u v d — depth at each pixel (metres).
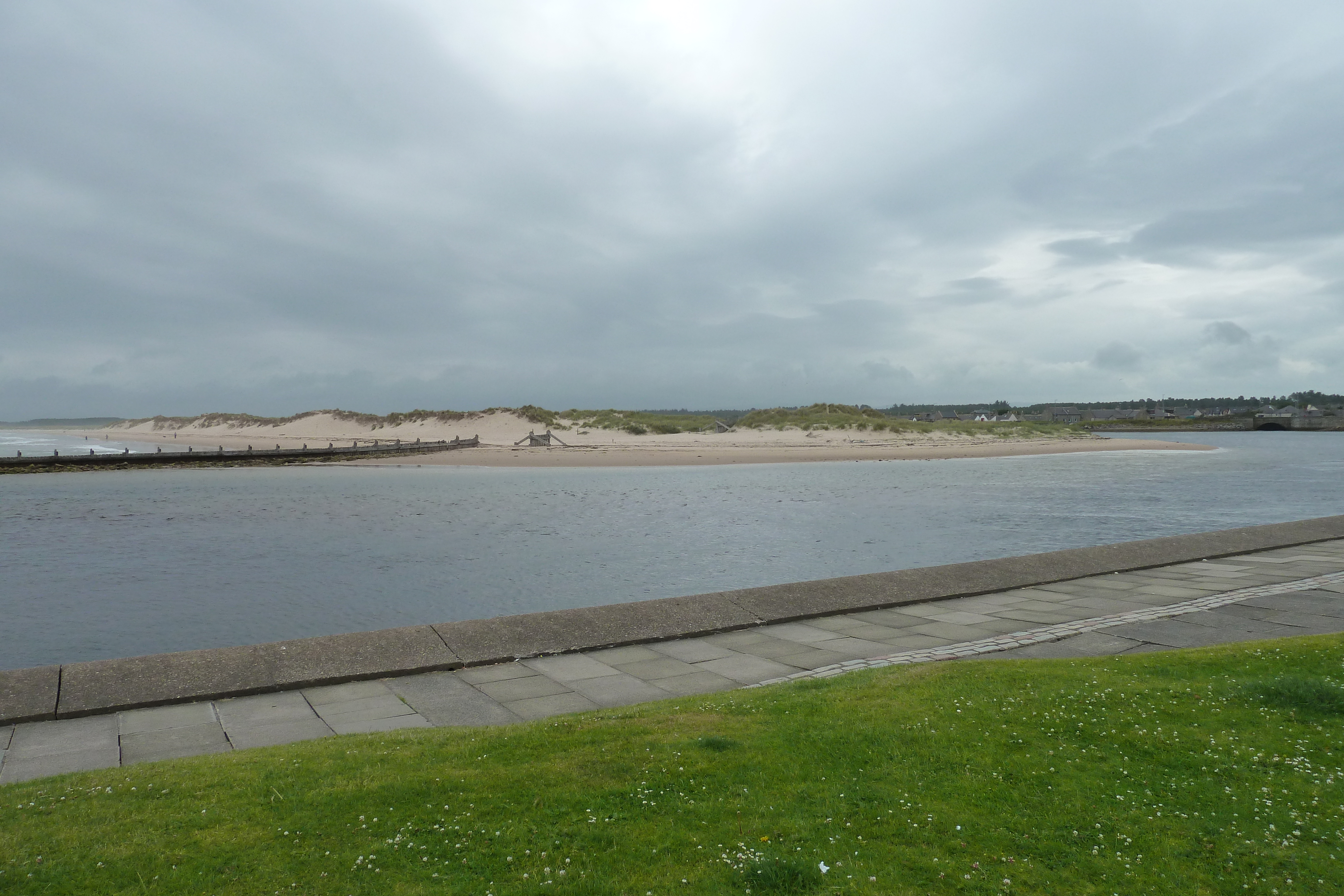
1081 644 9.84
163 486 56.00
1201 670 7.59
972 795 4.97
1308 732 5.79
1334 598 12.24
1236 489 48.53
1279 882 4.00
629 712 7.02
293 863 4.21
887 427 133.88
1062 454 101.06
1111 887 3.98
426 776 5.33
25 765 6.48
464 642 9.95
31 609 18.20
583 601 18.55
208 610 18.06
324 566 23.59
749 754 5.64
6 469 68.94
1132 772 5.25
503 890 3.95
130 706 7.91
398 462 87.06
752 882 4.00
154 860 4.23
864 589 12.80
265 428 184.25
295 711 7.93
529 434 132.25
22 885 3.99
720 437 135.12
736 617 11.39
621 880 4.04
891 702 6.74
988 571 14.05
